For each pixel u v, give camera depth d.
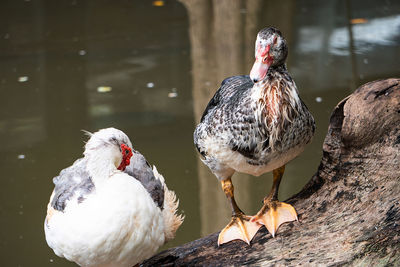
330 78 8.84
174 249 3.99
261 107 3.36
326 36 10.32
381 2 11.74
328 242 3.38
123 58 10.03
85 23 11.75
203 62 9.20
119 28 11.41
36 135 7.92
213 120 3.57
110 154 3.50
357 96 3.54
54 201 3.59
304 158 7.09
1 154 7.50
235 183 6.42
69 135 7.89
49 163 7.32
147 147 7.45
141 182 3.86
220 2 9.30
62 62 10.00
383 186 3.39
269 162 3.51
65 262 5.84
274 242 3.55
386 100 3.46
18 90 9.07
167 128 7.91
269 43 3.27
